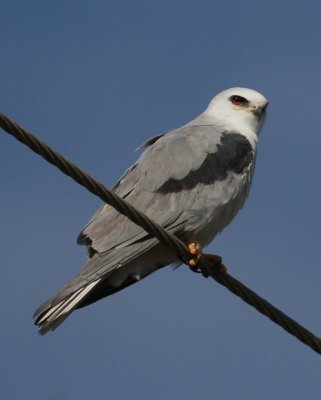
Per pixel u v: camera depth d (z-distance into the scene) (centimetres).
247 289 986
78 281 1028
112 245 1077
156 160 1159
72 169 861
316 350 973
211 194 1138
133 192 1151
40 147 844
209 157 1162
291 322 968
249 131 1281
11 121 829
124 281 1142
